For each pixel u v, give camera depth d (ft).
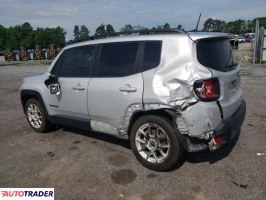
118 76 14.49
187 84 12.29
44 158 15.92
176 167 14.08
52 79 17.66
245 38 160.15
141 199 11.76
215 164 14.24
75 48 16.99
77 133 19.53
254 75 42.19
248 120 20.80
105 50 15.39
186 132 12.59
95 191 12.48
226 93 13.15
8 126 21.97
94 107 15.61
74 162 15.23
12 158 16.12
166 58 13.08
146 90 13.29
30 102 19.93
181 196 11.79
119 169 14.23
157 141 13.52
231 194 11.75
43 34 321.32
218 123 12.67
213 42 13.52
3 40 321.11
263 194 11.65
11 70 73.26
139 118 13.88
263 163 14.17
